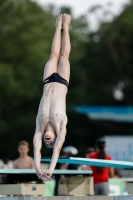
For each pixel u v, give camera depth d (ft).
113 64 400.67
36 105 380.99
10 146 372.99
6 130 366.84
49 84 116.78
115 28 393.70
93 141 399.03
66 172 132.46
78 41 426.92
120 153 212.84
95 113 310.45
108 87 410.52
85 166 157.28
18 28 363.15
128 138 212.84
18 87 359.05
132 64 396.98
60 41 122.11
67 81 118.11
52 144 111.86
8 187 127.03
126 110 304.09
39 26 382.83
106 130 398.01
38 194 129.08
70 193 137.69
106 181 142.41
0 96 361.10
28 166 144.87
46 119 111.96
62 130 110.83
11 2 367.66
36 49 367.45
